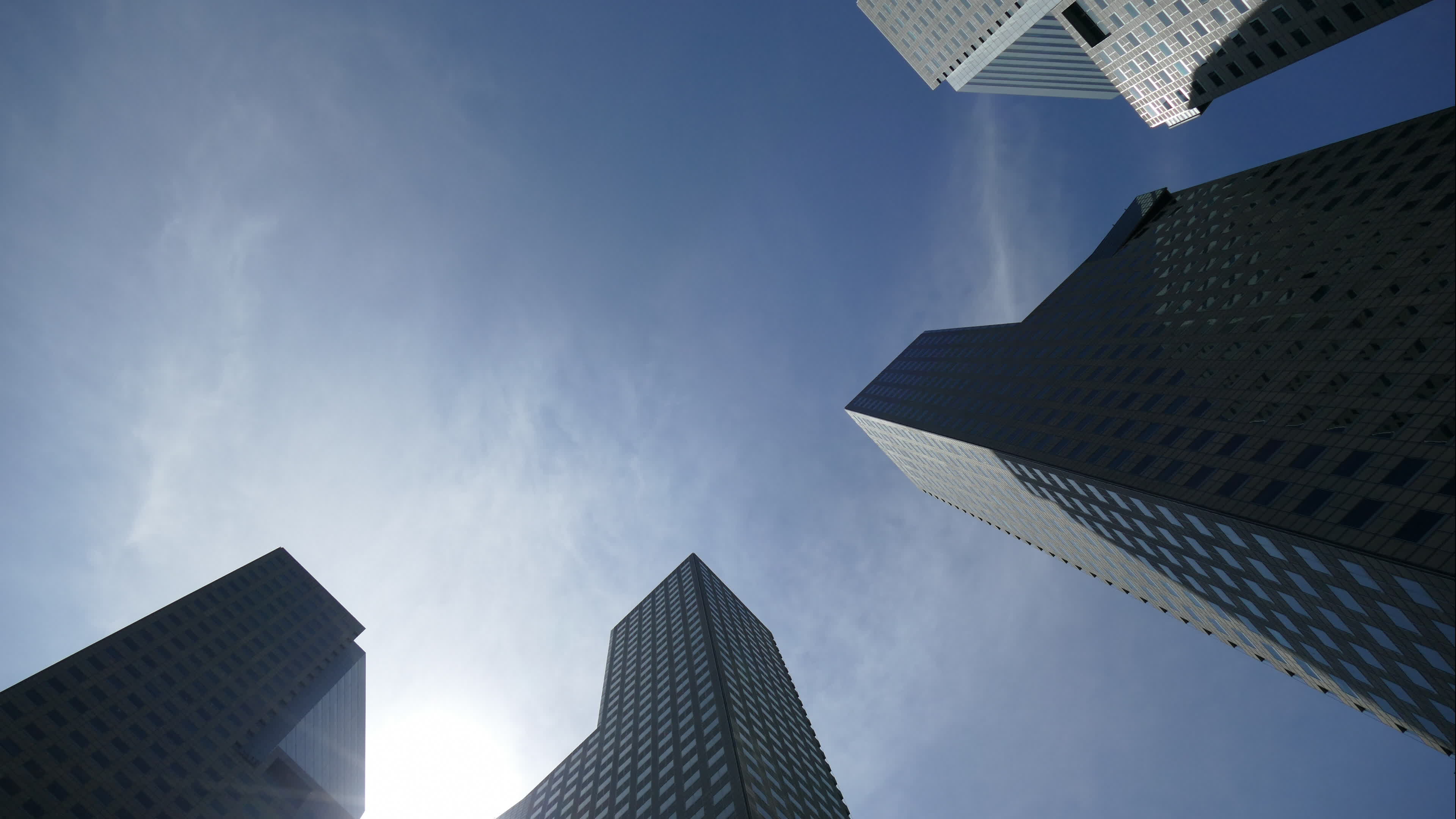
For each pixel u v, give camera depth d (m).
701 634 118.75
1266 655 63.84
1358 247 55.78
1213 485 50.94
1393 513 38.75
